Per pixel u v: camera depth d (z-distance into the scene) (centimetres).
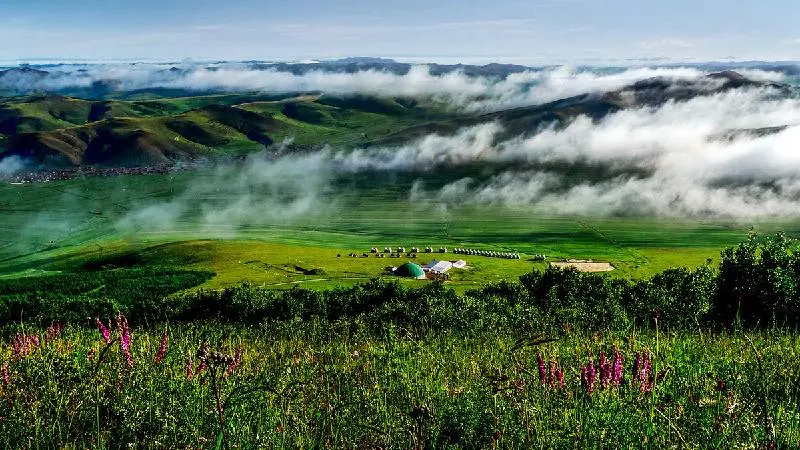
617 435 711
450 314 4106
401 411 842
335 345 1548
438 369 1124
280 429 770
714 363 1044
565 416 748
